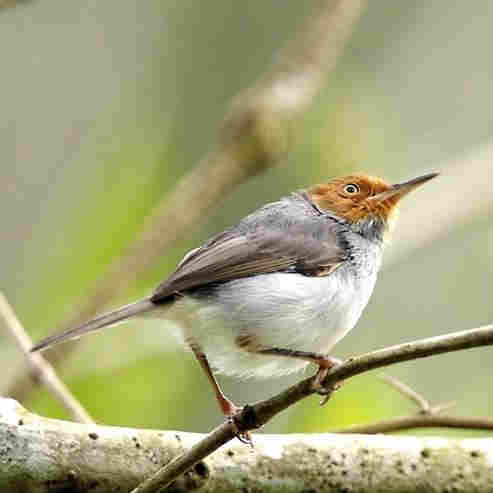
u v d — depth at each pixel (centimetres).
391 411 1047
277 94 1191
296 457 844
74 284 1159
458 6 1299
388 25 1289
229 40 1251
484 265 1223
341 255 1005
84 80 1267
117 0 1295
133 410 1077
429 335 1168
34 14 1300
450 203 1271
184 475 827
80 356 1116
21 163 1223
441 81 1286
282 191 1208
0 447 811
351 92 1245
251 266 973
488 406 1077
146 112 1228
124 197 1177
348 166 1203
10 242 1181
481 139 1290
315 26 1241
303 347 962
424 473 844
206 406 1086
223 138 1180
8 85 1266
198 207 1164
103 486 822
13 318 1019
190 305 952
